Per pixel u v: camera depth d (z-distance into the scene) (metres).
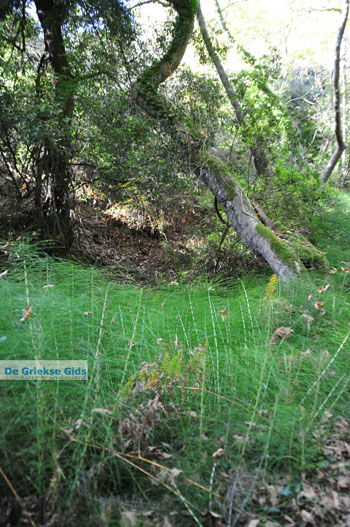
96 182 8.48
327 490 2.42
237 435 2.74
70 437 2.43
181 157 7.57
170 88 8.41
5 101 6.47
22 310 2.96
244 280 6.78
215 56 9.84
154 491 2.39
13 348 2.88
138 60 8.07
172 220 10.29
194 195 9.04
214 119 8.26
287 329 3.83
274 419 2.79
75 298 4.25
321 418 2.91
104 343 3.57
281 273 6.11
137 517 2.15
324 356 3.44
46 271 4.70
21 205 7.70
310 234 8.48
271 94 8.89
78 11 7.45
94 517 2.13
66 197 7.85
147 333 3.92
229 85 8.90
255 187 8.18
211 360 3.61
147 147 7.70
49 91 7.07
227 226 7.81
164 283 6.93
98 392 2.80
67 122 7.10
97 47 7.48
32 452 2.30
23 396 2.62
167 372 3.07
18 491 2.26
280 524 2.21
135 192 8.66
